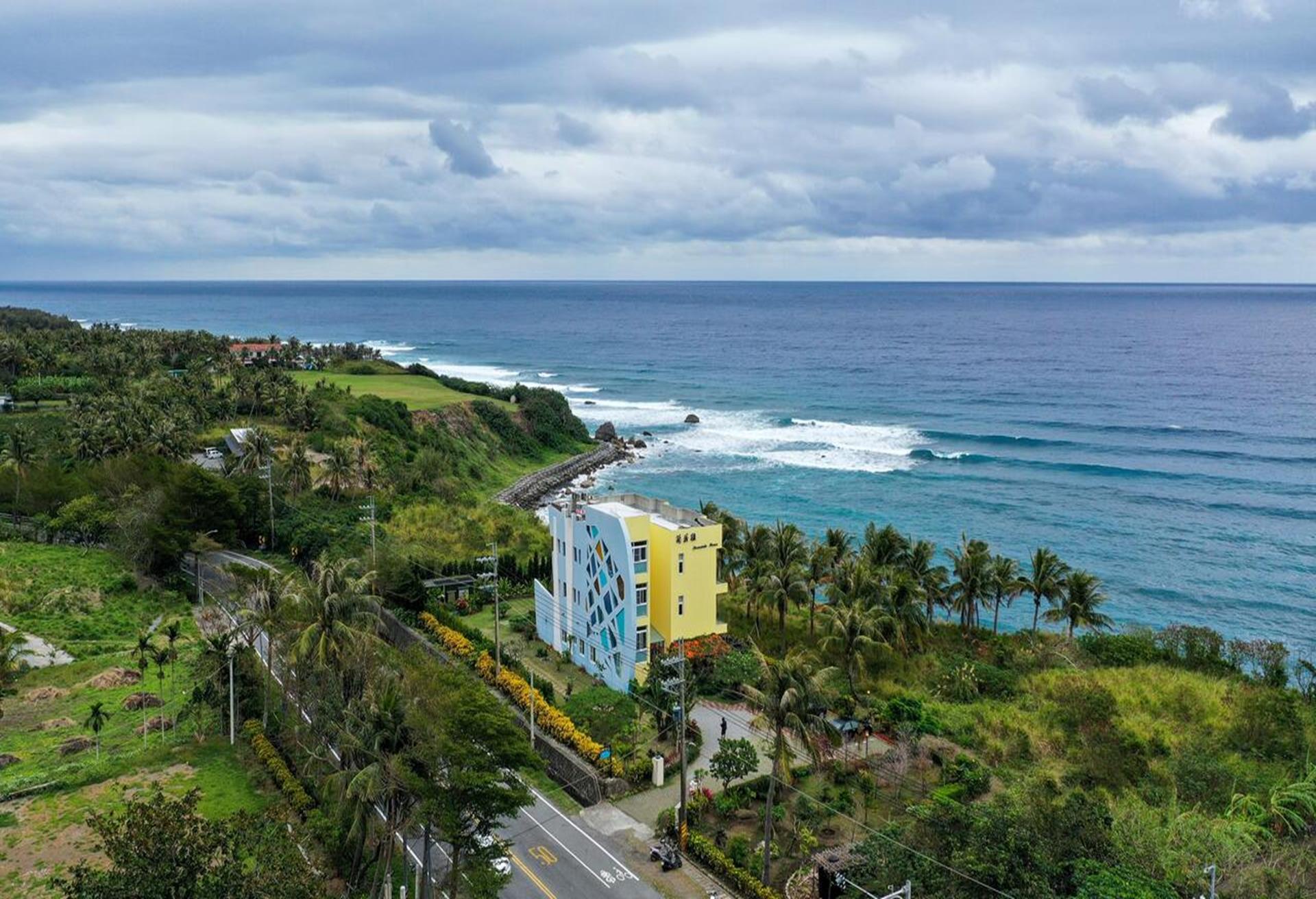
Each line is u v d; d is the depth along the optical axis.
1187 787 55.69
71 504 110.44
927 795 56.41
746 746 57.09
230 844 38.19
